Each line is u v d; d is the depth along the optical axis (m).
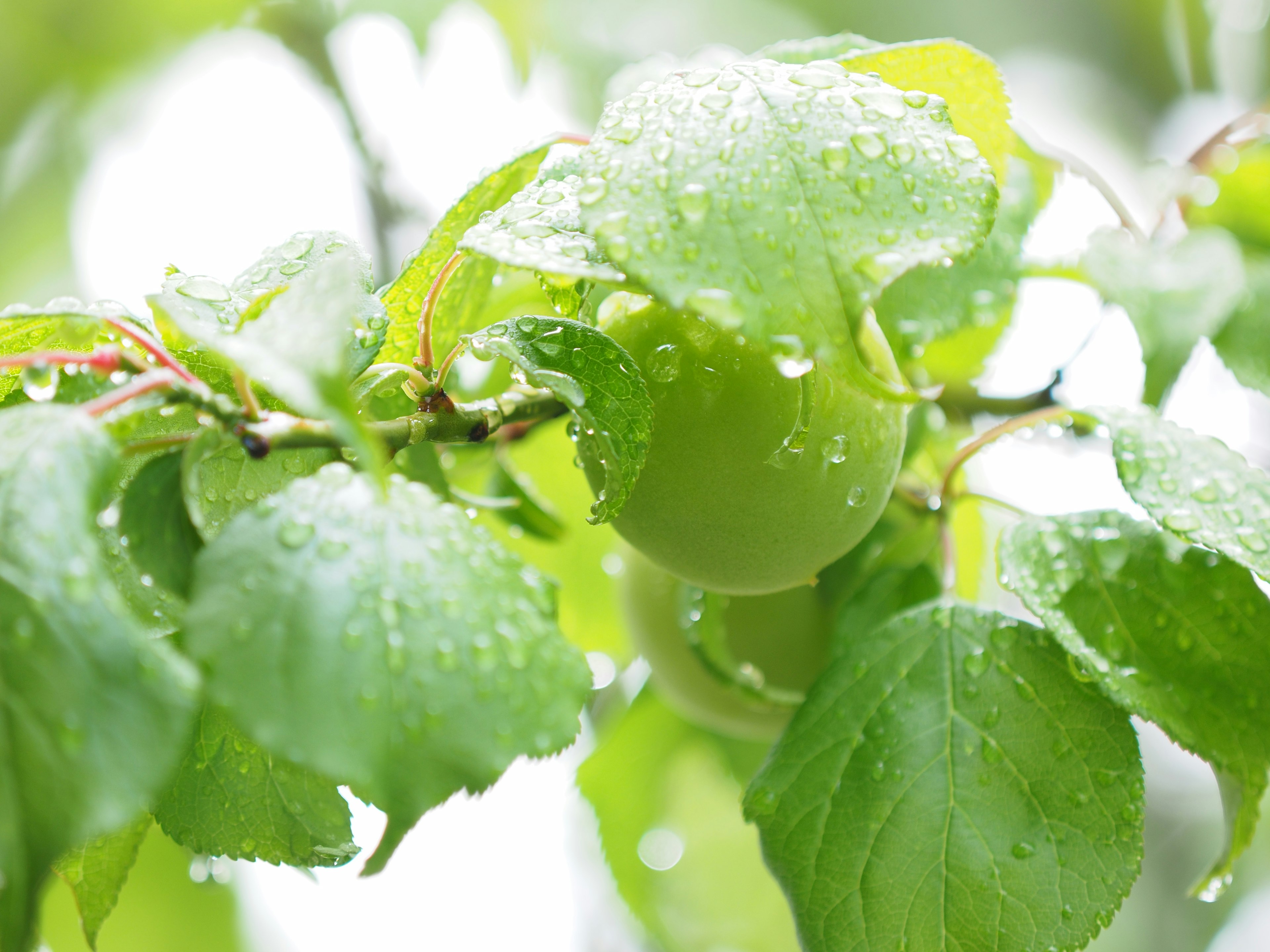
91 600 0.45
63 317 0.47
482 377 0.56
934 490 0.55
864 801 0.50
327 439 0.47
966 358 0.57
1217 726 0.49
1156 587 0.50
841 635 0.53
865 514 0.50
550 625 0.46
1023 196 0.55
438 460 0.51
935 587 0.53
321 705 0.45
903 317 0.50
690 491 0.49
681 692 0.56
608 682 0.60
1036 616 0.50
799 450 0.49
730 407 0.49
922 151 0.47
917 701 0.50
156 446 0.47
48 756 0.44
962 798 0.49
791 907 0.49
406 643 0.46
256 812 0.49
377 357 0.50
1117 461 0.50
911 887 0.49
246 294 0.49
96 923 0.49
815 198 0.46
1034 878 0.49
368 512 0.46
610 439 0.48
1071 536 0.51
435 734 0.45
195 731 0.49
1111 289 0.55
